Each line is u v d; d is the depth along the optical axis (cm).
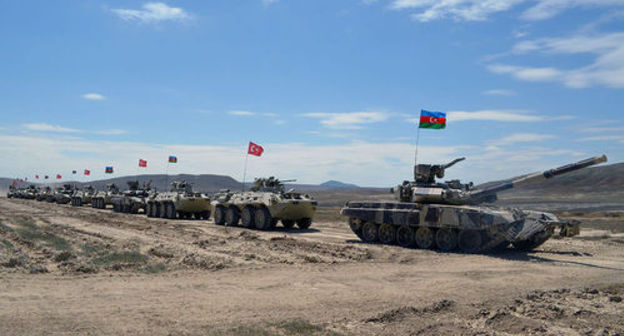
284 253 2133
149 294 1257
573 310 1190
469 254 2228
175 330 942
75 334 900
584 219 5072
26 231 2778
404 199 2664
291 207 3438
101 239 2564
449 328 1009
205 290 1323
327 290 1353
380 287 1409
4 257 1733
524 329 1026
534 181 2173
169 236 2822
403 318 1075
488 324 1055
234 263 1811
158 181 19850
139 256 1928
